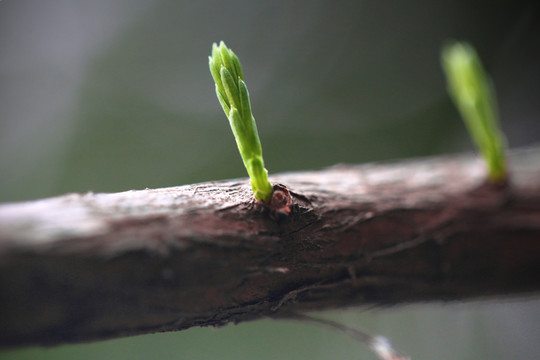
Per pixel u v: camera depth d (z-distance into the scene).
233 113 0.12
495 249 0.14
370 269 0.13
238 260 0.12
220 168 0.26
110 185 0.25
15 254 0.11
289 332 0.23
